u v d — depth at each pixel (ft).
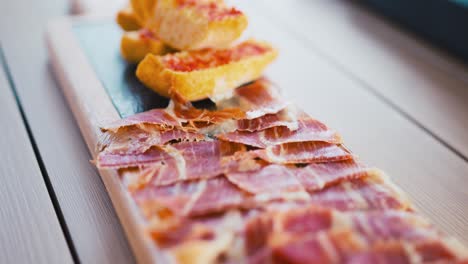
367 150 1.60
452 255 1.20
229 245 1.22
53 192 1.47
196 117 1.52
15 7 2.22
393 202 1.32
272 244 1.19
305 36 2.11
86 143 1.59
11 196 1.45
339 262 1.17
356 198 1.33
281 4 2.34
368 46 2.08
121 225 1.39
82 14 2.18
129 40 1.73
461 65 2.02
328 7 2.35
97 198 1.45
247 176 1.36
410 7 2.19
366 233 1.22
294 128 1.49
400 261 1.19
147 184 1.34
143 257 1.27
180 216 1.26
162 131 1.48
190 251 1.19
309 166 1.39
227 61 1.64
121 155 1.41
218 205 1.28
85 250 1.34
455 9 2.03
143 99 1.64
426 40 2.16
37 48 1.99
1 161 1.54
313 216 1.25
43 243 1.35
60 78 1.79
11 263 1.32
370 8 2.36
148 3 1.70
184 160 1.40
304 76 1.86
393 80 1.89
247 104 1.61
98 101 1.62
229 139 1.45
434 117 1.74
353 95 1.79
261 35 2.08
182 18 1.63
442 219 1.42
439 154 1.60
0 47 1.98
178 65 1.61
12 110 1.70
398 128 1.68
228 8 1.65
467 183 1.52
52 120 1.68
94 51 1.83
